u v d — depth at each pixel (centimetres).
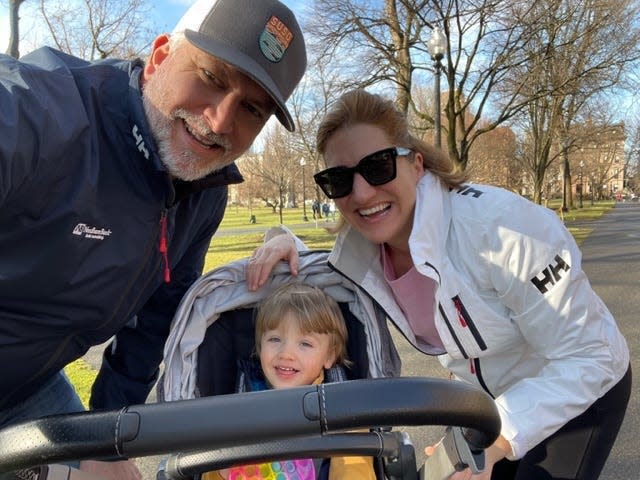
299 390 39
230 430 38
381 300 84
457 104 593
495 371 82
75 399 93
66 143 58
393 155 76
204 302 84
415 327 87
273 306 83
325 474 75
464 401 41
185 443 38
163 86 67
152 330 93
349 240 84
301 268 89
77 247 62
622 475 126
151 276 74
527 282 69
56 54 67
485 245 71
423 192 74
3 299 62
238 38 64
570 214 1420
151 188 68
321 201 1542
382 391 39
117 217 65
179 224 81
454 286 74
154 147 66
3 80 56
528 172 1155
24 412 81
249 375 87
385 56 525
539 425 64
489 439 47
